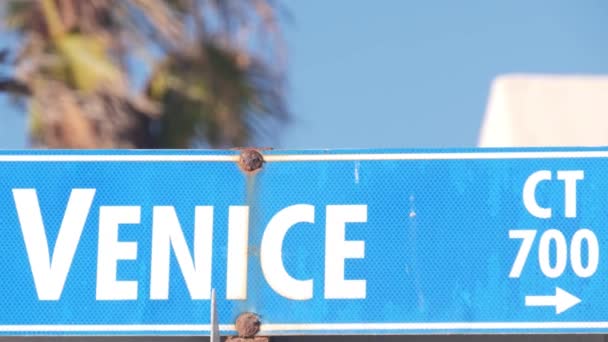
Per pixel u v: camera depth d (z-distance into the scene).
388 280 8.62
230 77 33.06
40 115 32.53
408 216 8.70
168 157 8.88
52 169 8.88
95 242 8.77
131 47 33.19
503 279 8.56
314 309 8.61
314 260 8.68
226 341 8.63
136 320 8.65
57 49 32.78
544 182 8.70
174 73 33.16
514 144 27.62
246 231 8.75
